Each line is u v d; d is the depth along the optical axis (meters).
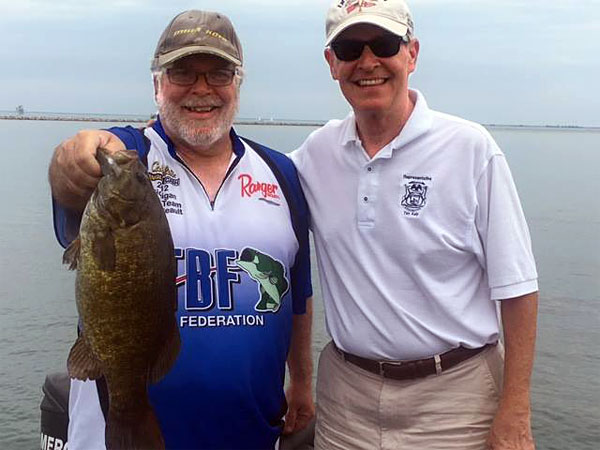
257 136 99.38
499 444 3.58
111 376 2.85
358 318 3.69
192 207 3.46
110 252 2.72
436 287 3.59
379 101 3.56
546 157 110.69
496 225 3.53
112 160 2.73
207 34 3.43
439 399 3.64
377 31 3.50
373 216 3.61
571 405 13.21
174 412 3.32
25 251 24.56
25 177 52.47
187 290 3.34
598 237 30.55
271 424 3.64
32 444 11.25
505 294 3.53
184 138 3.47
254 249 3.51
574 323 18.06
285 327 3.62
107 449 2.90
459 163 3.56
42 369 13.93
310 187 3.83
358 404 3.77
